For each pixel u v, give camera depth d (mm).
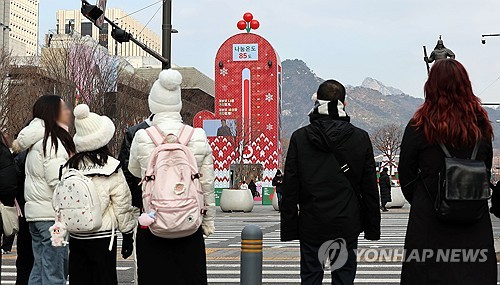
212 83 71500
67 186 6488
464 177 4773
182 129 6191
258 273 6855
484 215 4957
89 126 6672
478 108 5055
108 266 6641
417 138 5094
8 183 7195
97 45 40844
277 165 47719
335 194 6098
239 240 18109
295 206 6234
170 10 18469
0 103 33938
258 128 47750
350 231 6094
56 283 7516
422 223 5004
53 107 7488
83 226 6441
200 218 5930
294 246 15883
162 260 6020
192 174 5938
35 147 7516
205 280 6145
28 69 35875
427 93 5125
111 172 6637
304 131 6203
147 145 6164
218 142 47719
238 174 47062
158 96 6301
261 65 47906
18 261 8414
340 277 6203
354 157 6137
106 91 38469
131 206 6762
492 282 4930
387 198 33438
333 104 6223
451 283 4891
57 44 39938
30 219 7539
